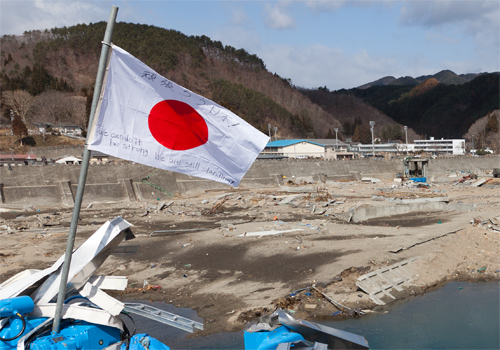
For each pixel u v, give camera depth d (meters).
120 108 8.88
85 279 10.38
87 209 61.50
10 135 130.25
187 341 16.38
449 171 121.25
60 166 73.81
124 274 26.72
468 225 34.44
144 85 8.95
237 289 22.92
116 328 10.41
